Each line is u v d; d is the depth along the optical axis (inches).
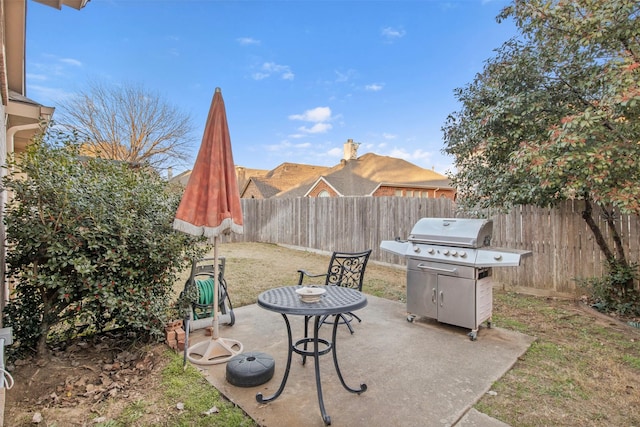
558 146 146.1
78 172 124.4
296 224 432.5
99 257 118.8
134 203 134.3
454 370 117.7
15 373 106.7
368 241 343.0
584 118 142.3
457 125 222.1
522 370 118.0
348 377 113.1
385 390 105.0
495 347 136.9
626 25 145.0
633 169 142.9
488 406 96.7
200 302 155.6
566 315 174.7
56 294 120.6
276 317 173.6
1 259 119.2
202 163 119.8
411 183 673.6
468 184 225.6
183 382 108.8
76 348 128.4
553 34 171.9
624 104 130.6
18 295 123.5
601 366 120.2
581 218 200.8
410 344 140.3
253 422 89.6
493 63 203.2
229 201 121.4
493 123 189.3
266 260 343.0
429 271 160.9
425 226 168.4
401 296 216.1
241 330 155.4
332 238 382.0
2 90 146.3
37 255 116.6
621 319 167.9
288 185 950.4
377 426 87.8
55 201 115.7
